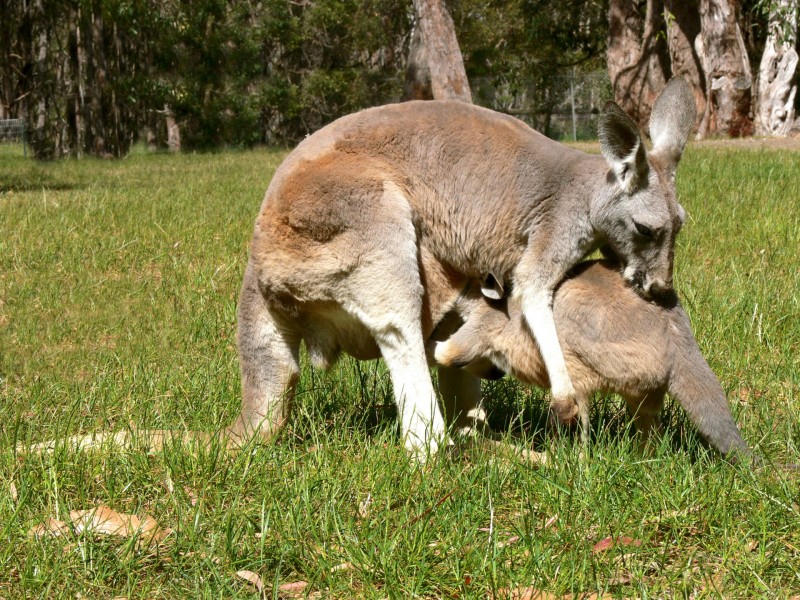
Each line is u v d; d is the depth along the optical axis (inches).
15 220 442.0
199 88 1444.4
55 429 184.5
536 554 135.6
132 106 1466.5
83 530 143.3
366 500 158.6
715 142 917.8
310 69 1641.2
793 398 201.8
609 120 169.6
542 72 1508.4
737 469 159.8
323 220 182.2
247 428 193.9
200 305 301.3
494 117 188.7
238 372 227.3
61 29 1710.1
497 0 1612.9
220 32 1448.1
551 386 175.5
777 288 283.6
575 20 1421.0
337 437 183.8
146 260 366.0
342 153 185.6
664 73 1084.5
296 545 142.6
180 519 147.5
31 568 132.9
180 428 185.5
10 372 243.6
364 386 216.1
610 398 208.7
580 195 177.5
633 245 172.1
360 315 185.0
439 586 132.6
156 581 135.2
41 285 326.3
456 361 189.3
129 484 160.1
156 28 1375.5
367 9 1633.9
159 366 239.5
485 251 186.7
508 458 172.1
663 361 169.9
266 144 1568.7
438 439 179.6
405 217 183.0
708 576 132.0
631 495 154.9
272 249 187.3
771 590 127.6
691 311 255.9
